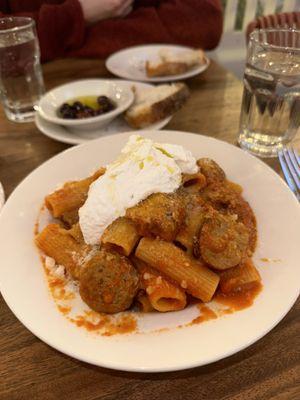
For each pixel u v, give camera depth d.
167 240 0.21
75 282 0.21
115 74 0.46
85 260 0.20
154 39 0.55
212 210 0.22
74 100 0.40
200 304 0.20
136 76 0.46
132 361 0.16
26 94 0.42
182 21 0.57
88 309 0.19
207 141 0.30
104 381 0.18
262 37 0.34
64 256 0.22
